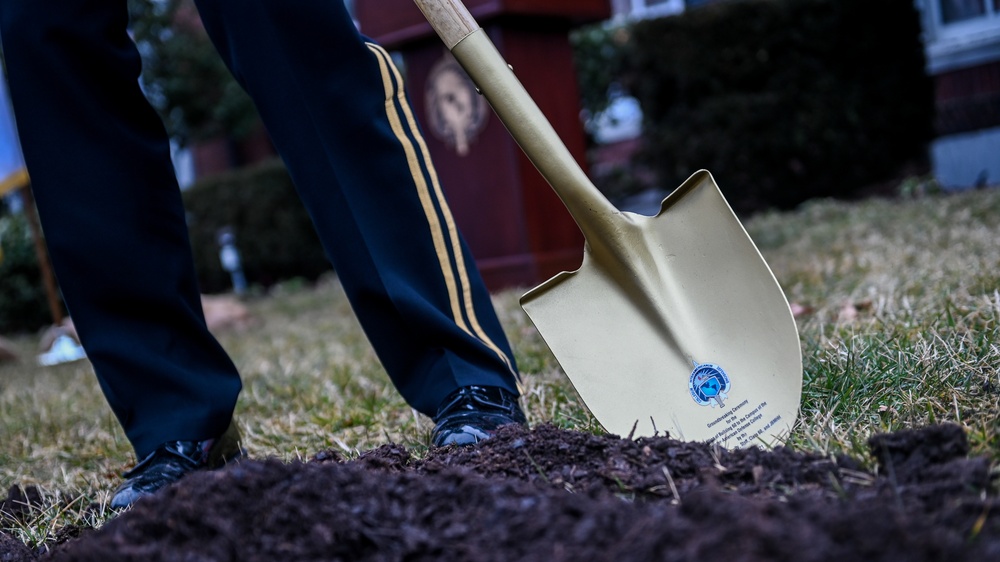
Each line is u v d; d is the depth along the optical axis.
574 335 1.47
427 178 1.62
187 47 7.32
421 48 4.23
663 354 1.44
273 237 7.63
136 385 1.58
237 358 3.75
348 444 1.83
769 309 1.40
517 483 1.12
